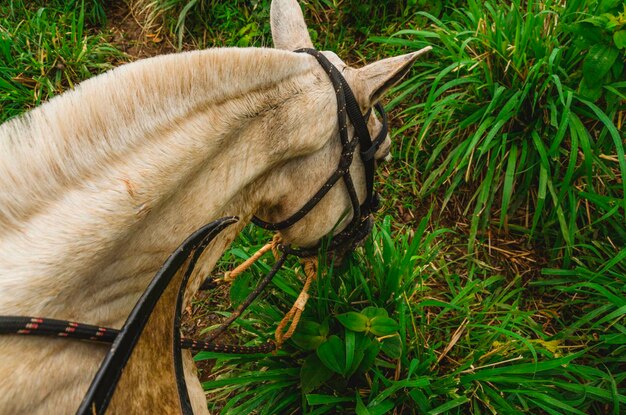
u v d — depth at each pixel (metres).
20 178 1.05
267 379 2.43
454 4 3.75
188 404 1.31
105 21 4.25
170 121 1.27
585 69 2.78
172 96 1.28
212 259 1.67
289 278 2.72
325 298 2.37
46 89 3.74
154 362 1.33
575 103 3.06
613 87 2.88
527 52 3.13
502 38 3.20
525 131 3.12
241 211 1.65
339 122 1.70
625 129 3.10
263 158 1.56
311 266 2.21
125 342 1.08
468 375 2.40
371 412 2.27
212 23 4.13
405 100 3.66
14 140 1.06
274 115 1.53
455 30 3.58
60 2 4.23
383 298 2.60
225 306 3.03
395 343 2.31
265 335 2.50
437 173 3.25
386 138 1.96
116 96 1.19
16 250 1.02
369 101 1.75
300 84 1.59
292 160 1.72
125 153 1.18
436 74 3.51
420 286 2.75
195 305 3.05
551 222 3.04
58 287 1.06
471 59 3.16
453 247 3.23
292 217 1.83
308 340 2.29
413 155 3.50
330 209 1.90
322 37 4.02
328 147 1.75
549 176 3.01
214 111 1.37
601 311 2.63
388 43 3.65
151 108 1.24
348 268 2.56
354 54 3.98
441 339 2.74
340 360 2.20
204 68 1.35
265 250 2.21
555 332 2.88
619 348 2.55
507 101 3.13
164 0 4.12
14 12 4.12
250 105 1.46
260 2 3.96
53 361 1.06
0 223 1.03
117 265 1.22
